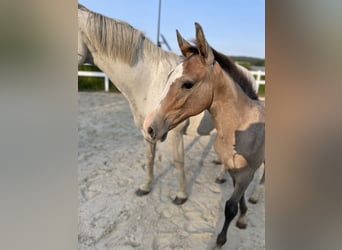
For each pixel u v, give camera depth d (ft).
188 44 3.84
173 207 6.22
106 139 10.65
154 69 5.11
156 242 5.09
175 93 3.68
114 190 6.87
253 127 4.20
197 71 3.68
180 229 5.49
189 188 7.09
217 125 4.26
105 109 14.96
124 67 4.99
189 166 8.47
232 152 4.26
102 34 4.79
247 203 6.43
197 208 6.21
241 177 4.35
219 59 4.09
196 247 5.00
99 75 19.21
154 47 5.13
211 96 3.92
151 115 3.75
